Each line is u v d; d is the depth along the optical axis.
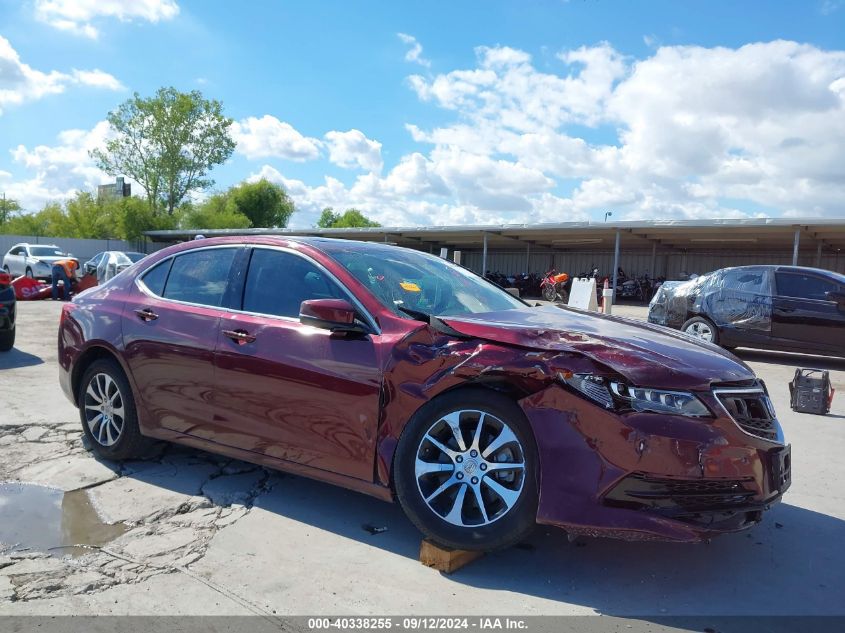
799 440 5.39
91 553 3.01
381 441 3.07
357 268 3.59
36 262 24.81
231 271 3.90
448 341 3.05
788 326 9.58
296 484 3.96
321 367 3.24
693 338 3.42
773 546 3.28
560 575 2.91
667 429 2.65
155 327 3.97
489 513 2.89
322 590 2.72
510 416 2.82
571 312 3.88
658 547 3.23
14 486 3.85
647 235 28.78
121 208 45.88
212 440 3.71
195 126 53.56
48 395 6.17
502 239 34.09
